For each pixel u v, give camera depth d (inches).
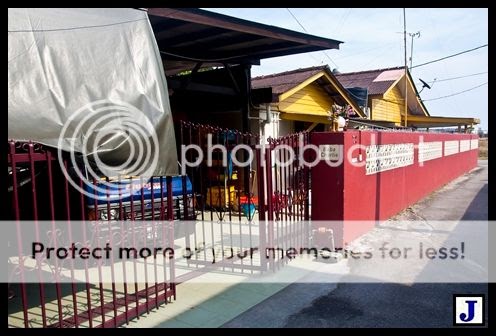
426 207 402.6
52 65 139.0
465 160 749.3
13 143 125.5
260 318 168.6
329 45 334.0
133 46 162.4
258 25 275.6
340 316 169.6
